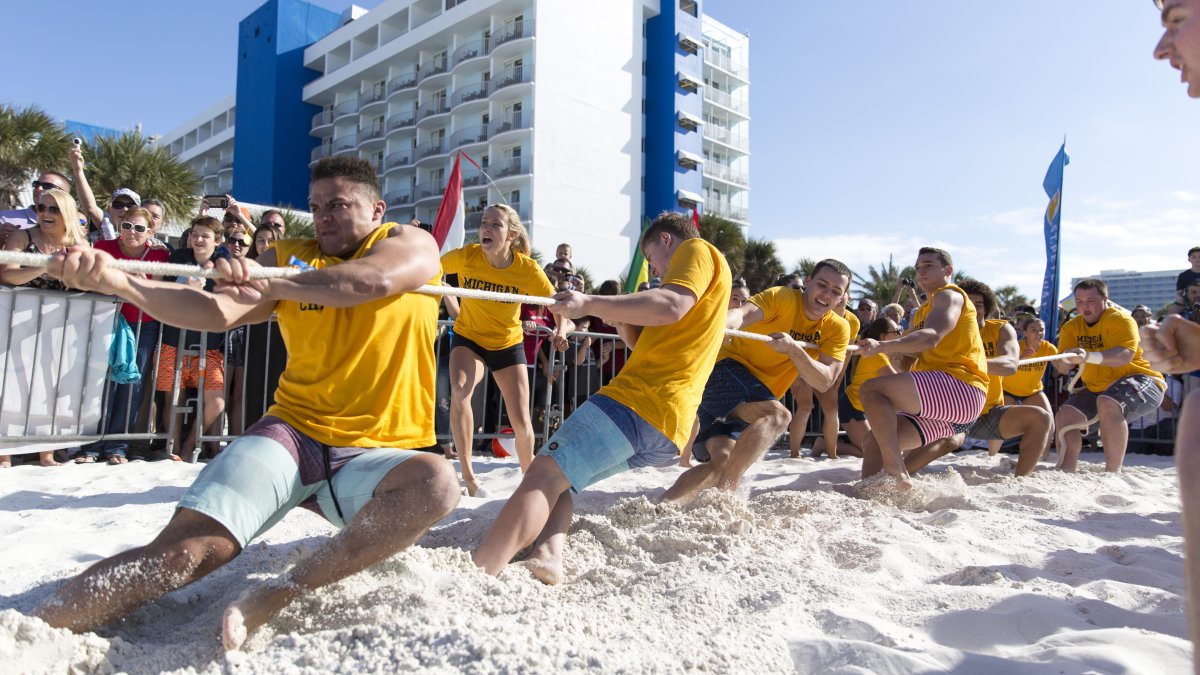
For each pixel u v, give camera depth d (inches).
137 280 78.7
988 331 255.8
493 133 1839.3
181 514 83.1
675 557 123.1
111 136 832.3
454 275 199.8
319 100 2378.2
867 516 158.2
